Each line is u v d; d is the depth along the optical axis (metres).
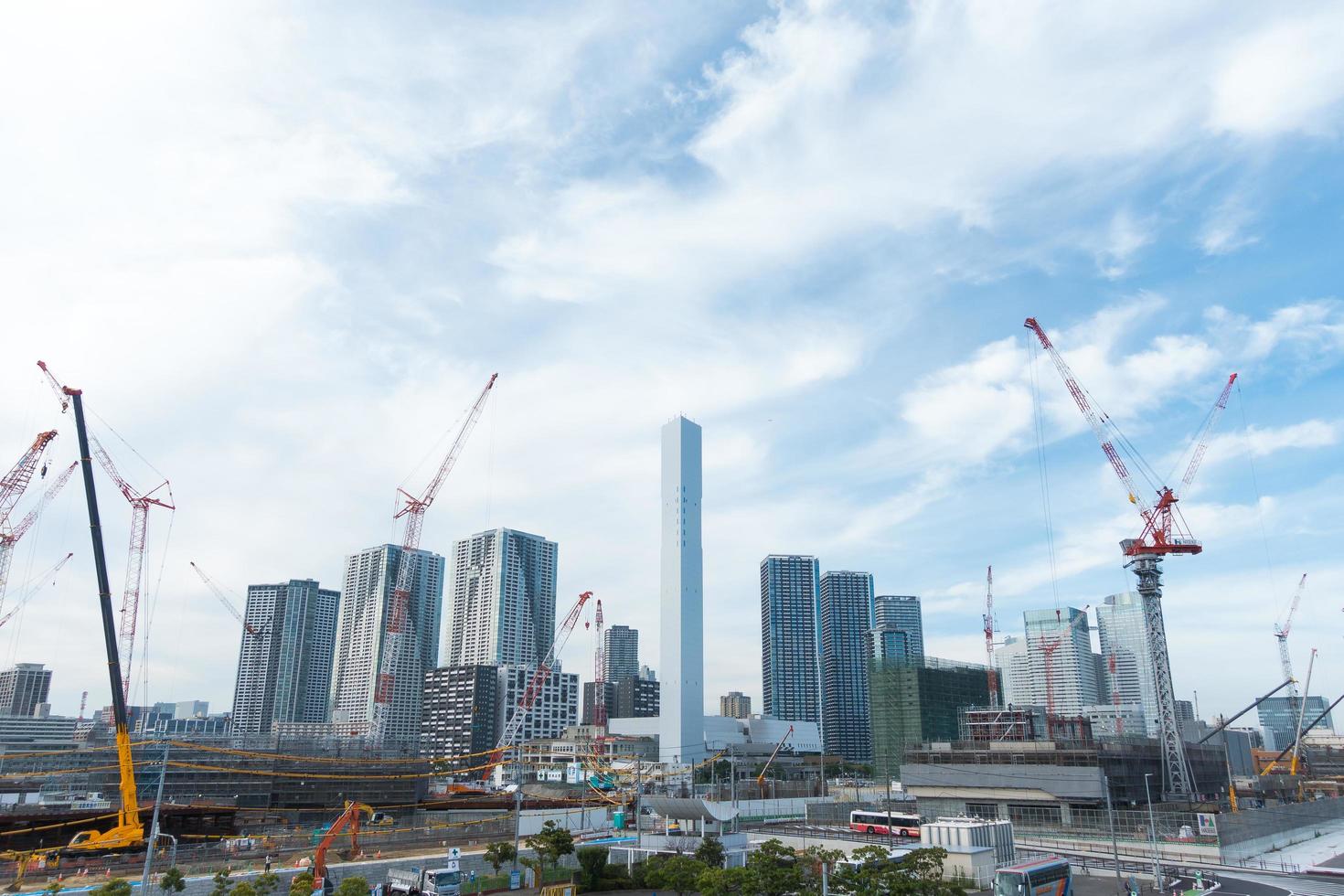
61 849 130.38
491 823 154.25
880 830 155.12
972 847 118.44
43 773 185.62
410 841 137.62
